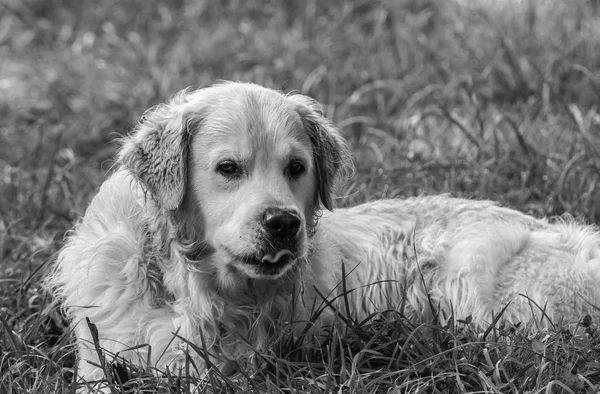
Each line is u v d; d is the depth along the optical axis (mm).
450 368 6871
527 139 11992
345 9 16766
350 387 6531
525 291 8031
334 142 7812
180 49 16250
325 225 8336
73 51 16953
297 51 15734
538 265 8180
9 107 15234
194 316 7395
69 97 15328
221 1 18391
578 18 15062
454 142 12453
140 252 7492
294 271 7586
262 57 15656
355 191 10492
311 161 7535
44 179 12164
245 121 7137
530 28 14906
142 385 6910
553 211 10141
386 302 8398
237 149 7074
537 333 7328
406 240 8602
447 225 8625
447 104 13719
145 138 7441
